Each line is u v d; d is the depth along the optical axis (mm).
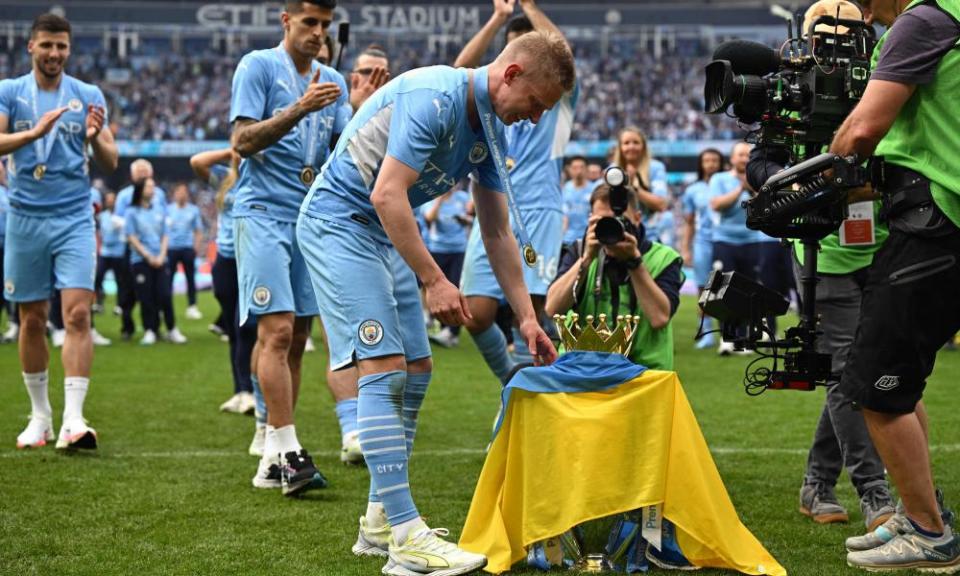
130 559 3920
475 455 6125
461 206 14383
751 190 4383
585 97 44938
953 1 3605
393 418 3867
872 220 4406
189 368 10734
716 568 3773
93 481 5277
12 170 6211
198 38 48094
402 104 3742
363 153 3906
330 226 3941
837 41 3883
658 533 3707
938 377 9609
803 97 3893
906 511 3803
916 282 3625
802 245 4398
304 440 6625
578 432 3742
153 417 7523
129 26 46750
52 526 4391
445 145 3795
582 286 4793
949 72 3609
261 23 47531
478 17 47594
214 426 7145
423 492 5145
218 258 7984
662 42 47938
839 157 3578
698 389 8953
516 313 4148
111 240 14523
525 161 6766
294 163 5359
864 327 3729
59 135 6254
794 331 3900
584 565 3814
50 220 6203
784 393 8680
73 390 6109
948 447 6137
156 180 39625
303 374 10438
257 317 5285
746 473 5562
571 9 48125
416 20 47562
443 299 3652
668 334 4766
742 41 4066
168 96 44375
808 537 4312
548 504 3758
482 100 3736
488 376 10023
